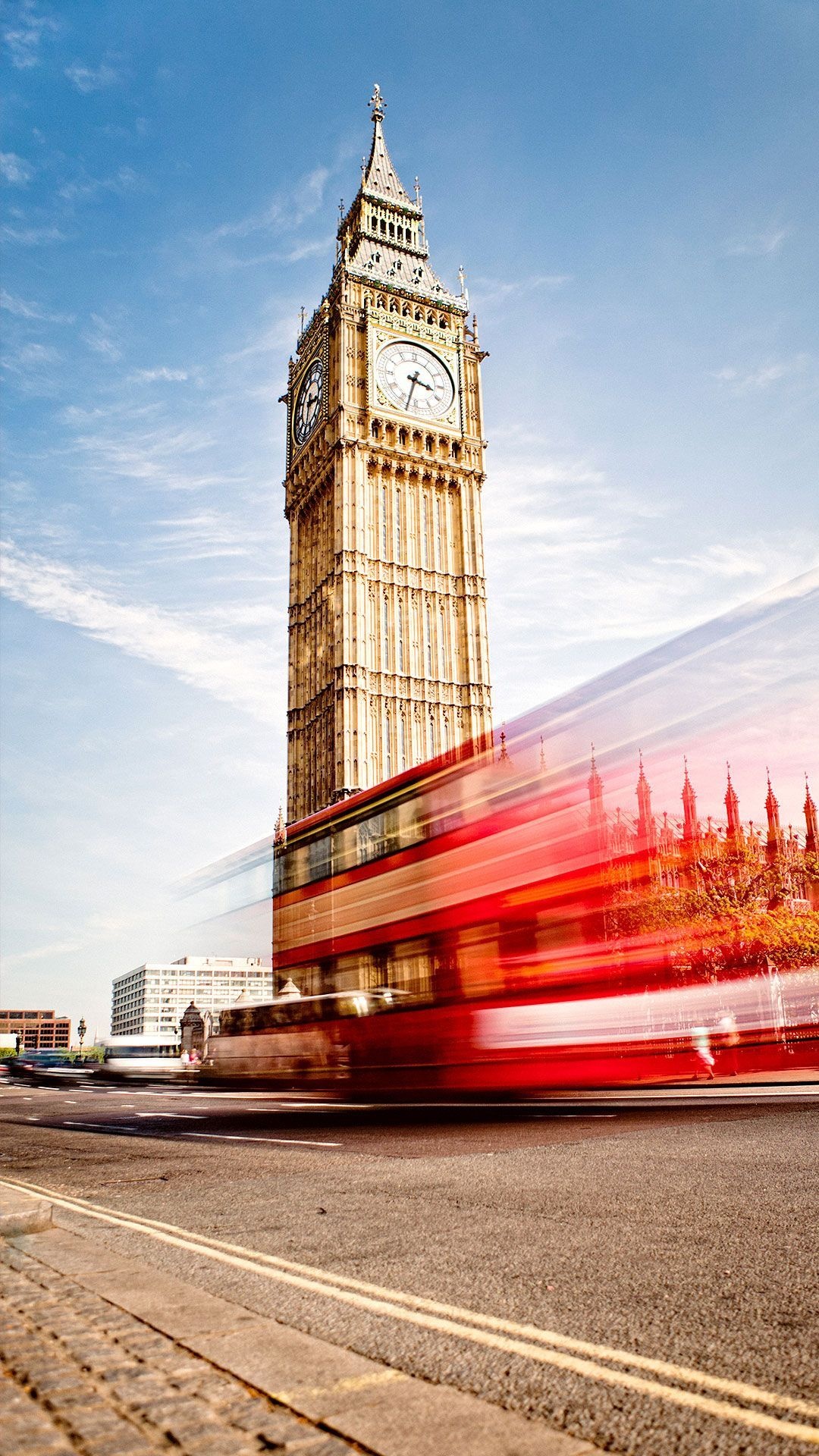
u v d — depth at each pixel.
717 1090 17.89
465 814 18.05
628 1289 4.55
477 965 17.08
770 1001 20.31
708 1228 5.80
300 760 70.12
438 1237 5.79
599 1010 16.00
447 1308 4.28
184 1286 4.49
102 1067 52.19
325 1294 4.52
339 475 67.12
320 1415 3.01
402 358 70.94
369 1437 2.86
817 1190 6.97
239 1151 11.05
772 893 20.78
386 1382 3.33
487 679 66.62
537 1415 3.11
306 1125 14.53
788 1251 5.21
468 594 68.12
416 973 18.48
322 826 23.62
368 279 71.94
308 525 74.75
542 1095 17.62
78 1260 5.07
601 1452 2.82
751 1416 3.09
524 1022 16.27
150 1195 7.90
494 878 17.22
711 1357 3.64
